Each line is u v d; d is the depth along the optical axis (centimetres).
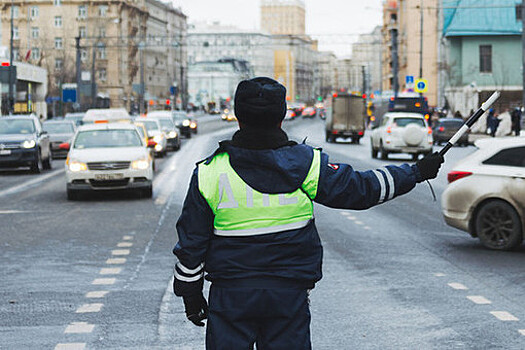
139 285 913
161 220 1513
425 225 1444
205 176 355
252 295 348
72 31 11594
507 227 1151
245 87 355
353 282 920
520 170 1145
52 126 3897
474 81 7588
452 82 7656
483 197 1162
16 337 693
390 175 362
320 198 358
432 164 369
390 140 3347
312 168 355
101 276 969
